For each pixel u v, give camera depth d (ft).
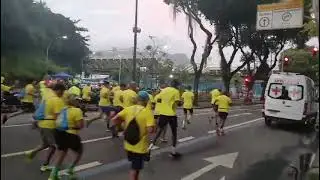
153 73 165.27
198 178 26.13
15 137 27.61
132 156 20.27
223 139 44.21
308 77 62.44
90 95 69.36
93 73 166.40
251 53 104.12
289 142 36.86
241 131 52.60
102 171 26.21
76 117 22.35
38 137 30.14
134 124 20.10
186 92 56.49
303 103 60.44
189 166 29.63
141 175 26.07
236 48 76.07
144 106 20.45
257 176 26.09
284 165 27.73
